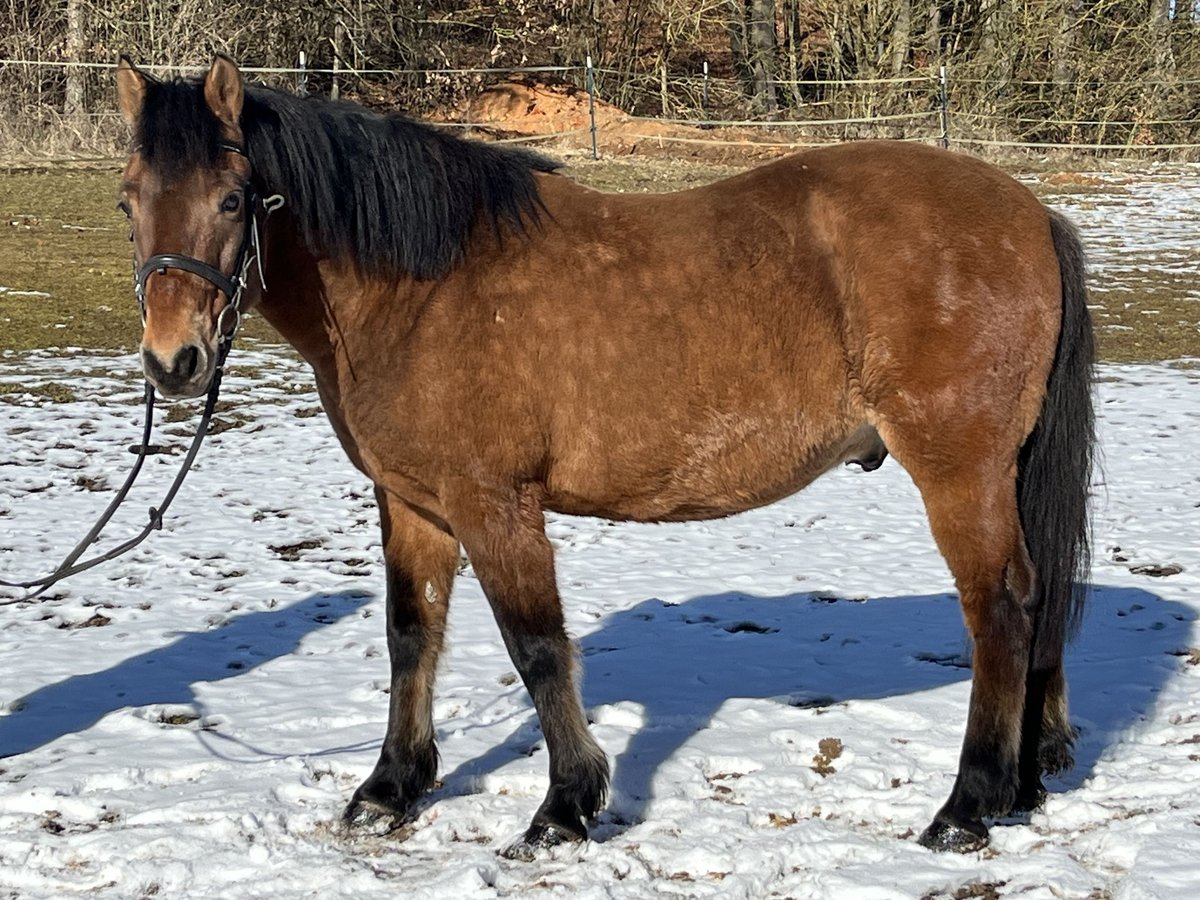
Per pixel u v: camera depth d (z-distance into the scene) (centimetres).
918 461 389
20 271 1441
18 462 870
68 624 606
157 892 362
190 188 359
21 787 422
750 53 2817
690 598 635
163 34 2198
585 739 387
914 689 506
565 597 640
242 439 951
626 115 2566
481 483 383
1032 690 400
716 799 414
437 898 352
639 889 355
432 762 418
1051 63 2730
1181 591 616
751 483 400
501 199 395
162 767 439
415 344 382
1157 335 1290
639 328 387
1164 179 2369
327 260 388
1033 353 387
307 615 616
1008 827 388
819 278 392
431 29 2592
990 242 388
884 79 2581
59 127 2141
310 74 2448
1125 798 403
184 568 688
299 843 391
